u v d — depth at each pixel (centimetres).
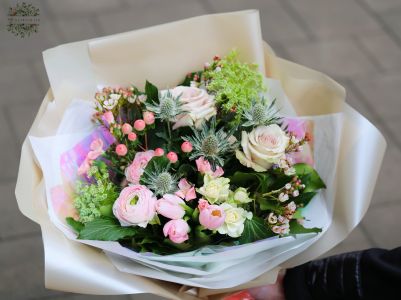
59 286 75
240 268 80
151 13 211
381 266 78
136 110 85
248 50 93
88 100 88
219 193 75
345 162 88
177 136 82
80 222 79
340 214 87
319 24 215
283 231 76
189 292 82
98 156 84
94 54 88
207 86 85
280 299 90
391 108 192
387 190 171
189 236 77
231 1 220
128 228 76
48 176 81
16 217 157
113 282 75
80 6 210
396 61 205
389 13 222
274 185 81
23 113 179
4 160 168
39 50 195
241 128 81
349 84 198
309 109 93
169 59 92
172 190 77
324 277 84
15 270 148
